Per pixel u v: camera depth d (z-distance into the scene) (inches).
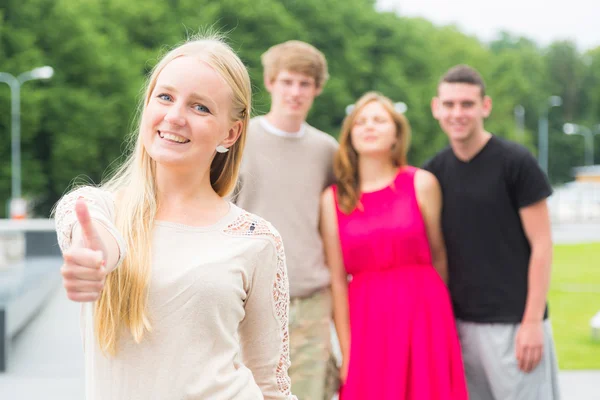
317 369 193.6
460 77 191.2
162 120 94.6
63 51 1630.2
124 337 90.8
